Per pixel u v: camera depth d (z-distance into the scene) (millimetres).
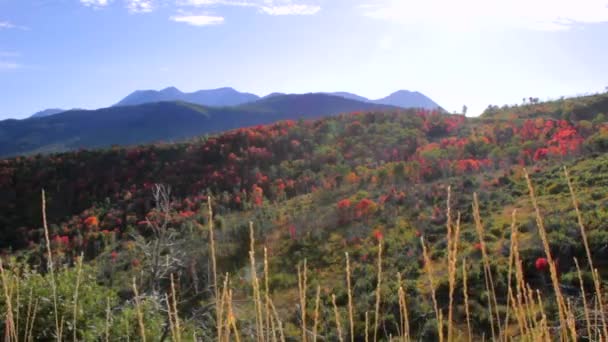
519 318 1462
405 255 21531
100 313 7102
